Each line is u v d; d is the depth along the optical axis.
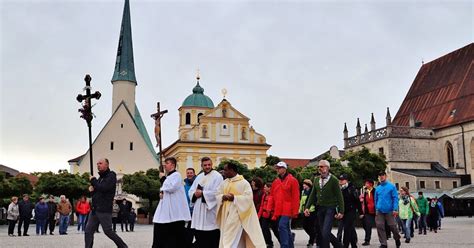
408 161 73.69
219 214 10.83
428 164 74.56
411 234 23.59
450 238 23.03
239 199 10.54
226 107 80.88
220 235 10.73
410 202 22.77
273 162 54.47
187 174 14.10
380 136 75.00
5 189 50.94
